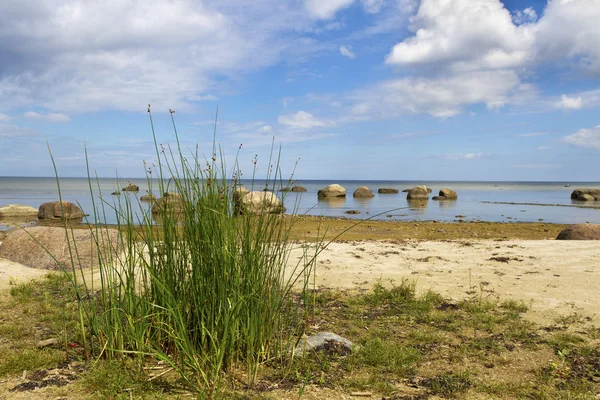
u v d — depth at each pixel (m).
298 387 3.17
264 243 3.71
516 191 67.25
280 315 4.11
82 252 7.29
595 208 29.92
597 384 3.32
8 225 18.17
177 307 3.36
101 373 3.23
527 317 4.86
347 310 5.13
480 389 3.19
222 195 3.56
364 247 9.12
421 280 6.47
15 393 2.99
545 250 8.48
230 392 3.05
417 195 38.59
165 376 3.32
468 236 14.48
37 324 4.55
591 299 5.39
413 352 3.82
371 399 3.03
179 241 3.63
